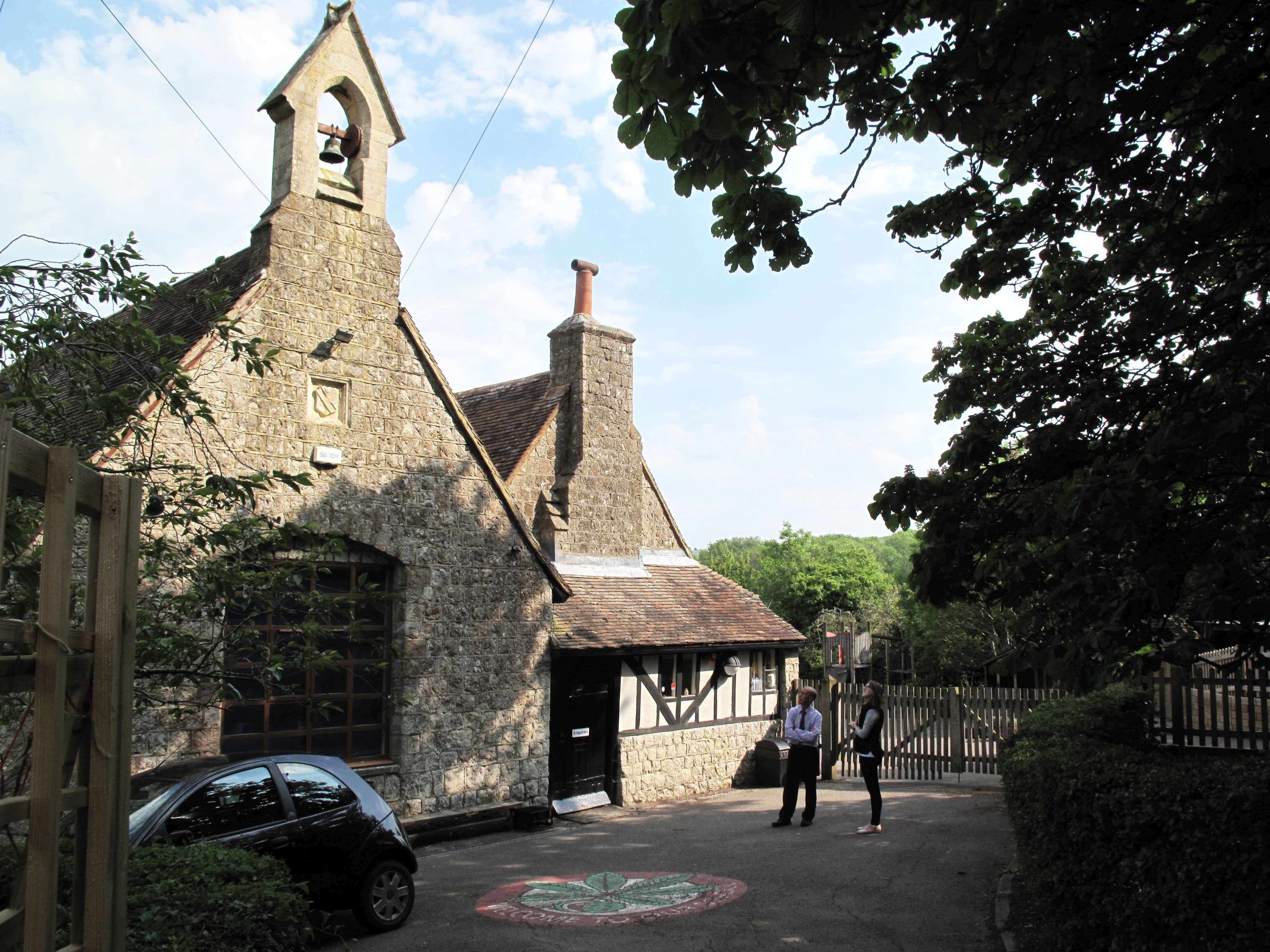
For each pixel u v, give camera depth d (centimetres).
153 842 653
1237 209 575
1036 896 694
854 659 2223
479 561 1277
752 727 1825
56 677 267
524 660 1324
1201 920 499
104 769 306
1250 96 493
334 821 761
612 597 1650
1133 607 433
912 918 789
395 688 1185
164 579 921
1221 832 489
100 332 635
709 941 743
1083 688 463
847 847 1077
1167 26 505
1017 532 543
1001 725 1620
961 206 712
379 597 801
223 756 795
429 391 1243
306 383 1120
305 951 663
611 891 920
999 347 730
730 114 384
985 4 452
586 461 1725
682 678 1692
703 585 1930
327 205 1162
